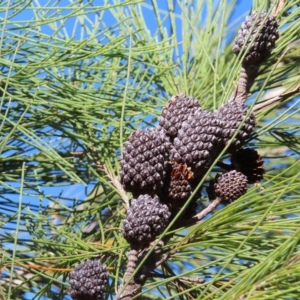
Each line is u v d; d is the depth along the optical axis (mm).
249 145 519
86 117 482
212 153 385
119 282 441
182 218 386
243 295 305
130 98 493
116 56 489
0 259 452
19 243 497
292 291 303
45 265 499
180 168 375
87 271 372
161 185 374
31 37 480
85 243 437
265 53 448
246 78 458
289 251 311
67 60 475
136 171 372
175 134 397
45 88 485
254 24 420
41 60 479
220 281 403
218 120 380
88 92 488
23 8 467
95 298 372
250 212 362
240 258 391
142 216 360
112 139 490
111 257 448
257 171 407
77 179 443
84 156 517
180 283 414
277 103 502
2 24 466
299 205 384
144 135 373
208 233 373
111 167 478
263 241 387
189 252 407
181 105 400
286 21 500
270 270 307
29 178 526
